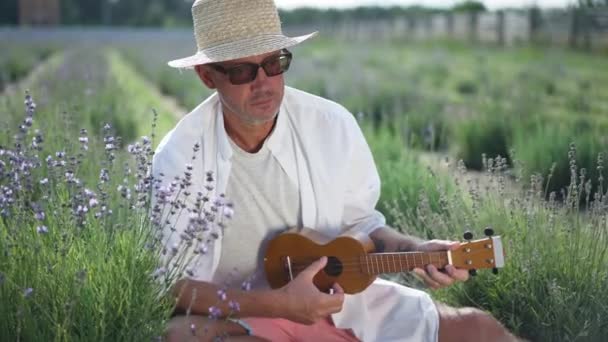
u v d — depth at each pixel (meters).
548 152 7.68
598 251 4.26
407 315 3.82
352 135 3.93
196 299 3.52
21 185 3.71
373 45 42.94
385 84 16.83
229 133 3.80
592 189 6.76
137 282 3.40
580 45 28.94
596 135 8.14
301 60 26.42
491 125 9.95
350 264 3.71
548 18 32.69
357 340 3.81
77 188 3.70
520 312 4.26
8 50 35.38
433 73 23.95
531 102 12.95
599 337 3.97
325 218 3.90
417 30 46.91
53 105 9.12
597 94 15.08
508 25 36.56
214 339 3.44
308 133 3.87
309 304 3.50
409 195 5.98
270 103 3.61
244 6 3.65
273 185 3.83
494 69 22.77
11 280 3.30
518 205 4.71
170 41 49.03
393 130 10.81
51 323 3.28
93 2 100.25
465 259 3.53
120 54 40.81
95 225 3.60
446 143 10.20
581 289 4.14
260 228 3.86
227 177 3.77
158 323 3.40
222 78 3.60
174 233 3.66
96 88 12.05
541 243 4.36
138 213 3.64
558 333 4.05
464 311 3.85
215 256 3.71
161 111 14.38
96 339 3.22
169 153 3.81
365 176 3.99
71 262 3.45
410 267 3.61
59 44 46.06
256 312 3.51
